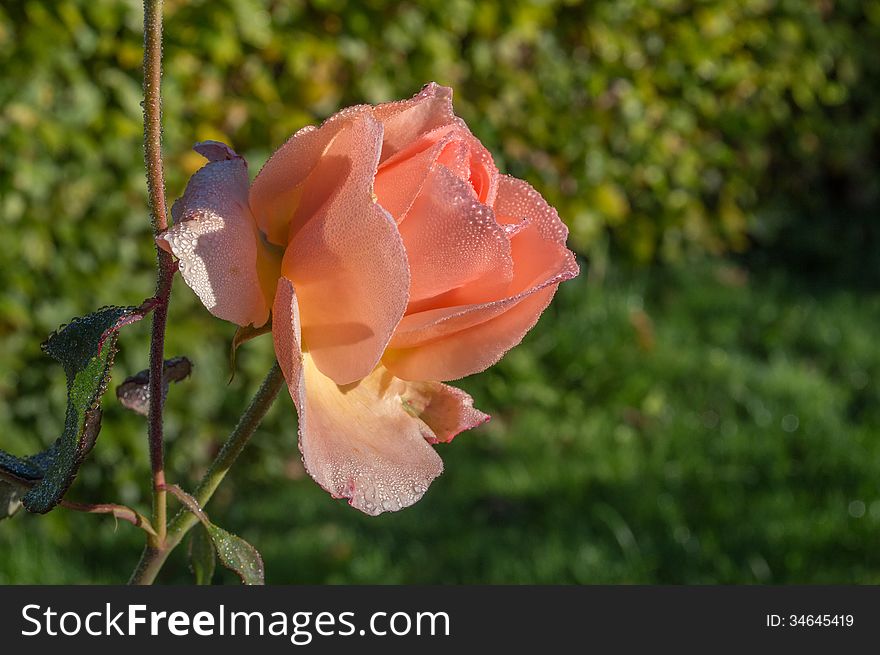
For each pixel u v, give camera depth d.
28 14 3.03
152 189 0.78
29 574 3.01
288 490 3.71
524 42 4.43
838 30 5.57
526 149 4.47
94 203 3.27
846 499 3.59
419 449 0.81
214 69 3.43
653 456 3.85
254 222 0.78
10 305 3.12
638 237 5.04
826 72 5.74
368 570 3.19
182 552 3.31
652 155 4.89
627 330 4.59
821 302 5.27
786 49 5.32
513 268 0.83
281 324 0.73
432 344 0.81
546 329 4.53
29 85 3.06
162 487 0.88
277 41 3.55
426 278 0.76
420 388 0.83
